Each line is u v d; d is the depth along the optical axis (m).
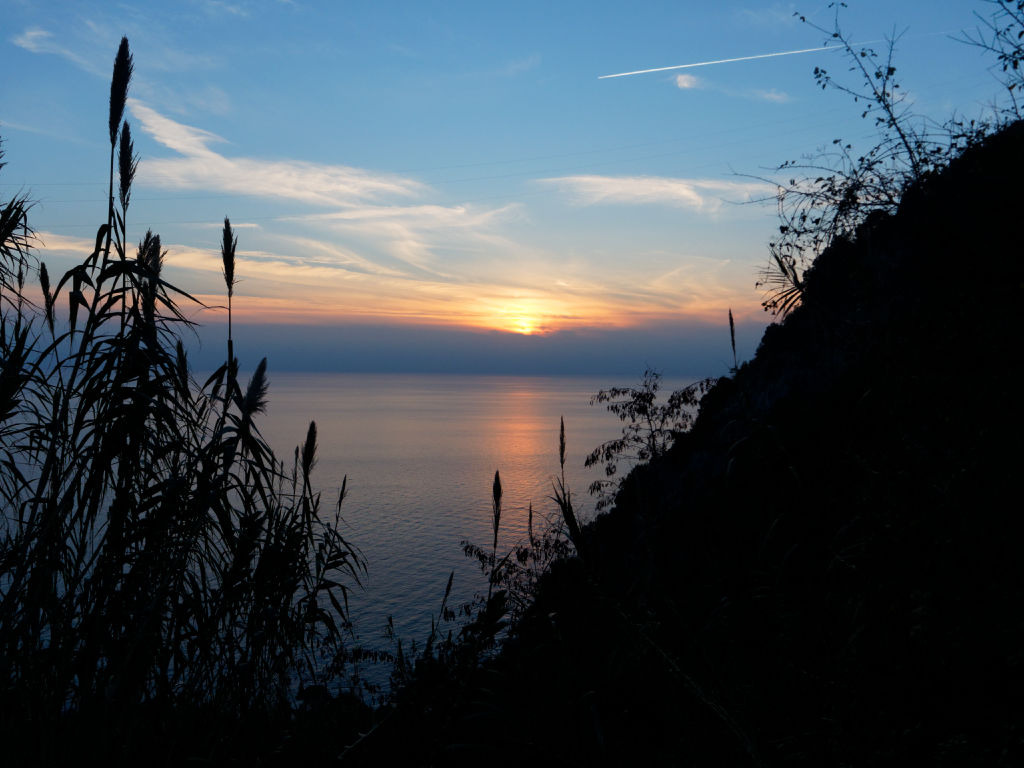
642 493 3.42
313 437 4.16
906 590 2.89
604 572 2.85
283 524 3.84
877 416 4.62
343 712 4.38
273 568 3.60
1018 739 2.00
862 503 3.58
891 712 2.42
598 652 3.18
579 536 2.78
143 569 3.22
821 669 2.88
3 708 2.96
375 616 27.75
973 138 4.78
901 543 3.08
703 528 5.94
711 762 2.59
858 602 3.01
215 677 3.54
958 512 2.91
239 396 3.72
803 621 3.25
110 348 3.47
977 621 2.48
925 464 3.33
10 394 3.21
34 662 3.02
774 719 2.73
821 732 2.51
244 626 3.58
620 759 2.76
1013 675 2.29
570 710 2.97
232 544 3.50
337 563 4.21
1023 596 2.47
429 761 3.22
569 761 2.81
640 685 3.08
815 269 5.37
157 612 3.17
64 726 3.00
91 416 3.51
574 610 3.24
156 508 3.40
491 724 3.26
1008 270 3.86
